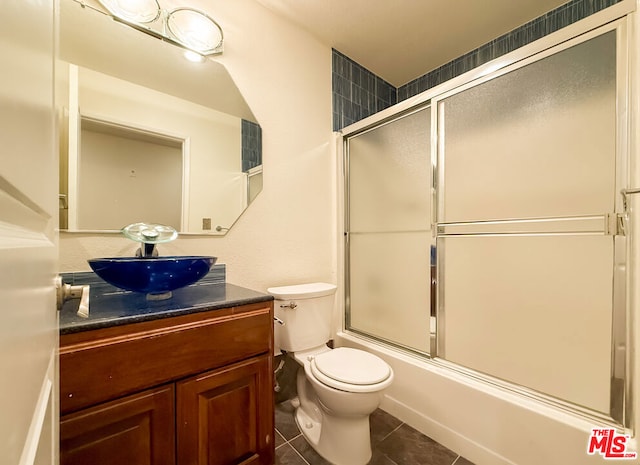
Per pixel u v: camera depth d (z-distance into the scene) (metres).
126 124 1.24
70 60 1.12
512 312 1.31
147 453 0.82
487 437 1.21
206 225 1.45
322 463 1.22
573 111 1.13
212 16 1.46
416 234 1.68
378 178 1.89
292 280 1.79
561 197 1.17
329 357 1.36
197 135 1.42
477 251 1.43
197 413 0.92
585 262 1.11
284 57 1.76
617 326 1.02
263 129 1.66
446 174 1.53
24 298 0.29
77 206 1.12
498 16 1.76
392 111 1.75
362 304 1.98
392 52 2.10
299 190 1.83
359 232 2.00
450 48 2.06
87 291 0.55
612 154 1.04
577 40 1.09
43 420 0.38
